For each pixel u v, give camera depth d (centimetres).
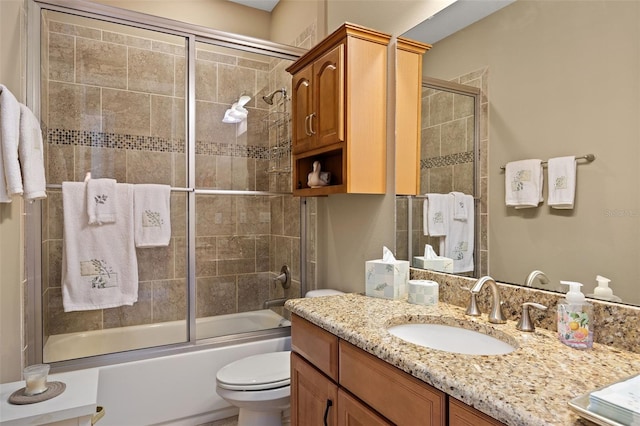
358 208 219
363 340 113
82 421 137
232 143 308
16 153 151
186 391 216
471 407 80
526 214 128
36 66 196
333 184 218
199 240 297
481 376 85
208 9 316
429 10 170
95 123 270
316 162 214
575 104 114
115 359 205
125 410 201
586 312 103
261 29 339
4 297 170
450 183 158
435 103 166
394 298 162
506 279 135
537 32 125
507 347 114
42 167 179
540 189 124
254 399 173
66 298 219
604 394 67
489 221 141
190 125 242
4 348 171
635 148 100
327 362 133
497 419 74
